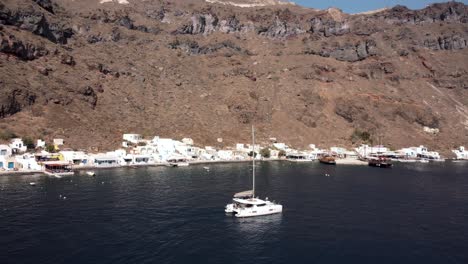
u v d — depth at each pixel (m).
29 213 77.75
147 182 118.81
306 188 113.50
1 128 154.62
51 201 88.69
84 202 88.44
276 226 72.81
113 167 155.25
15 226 69.12
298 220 77.06
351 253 59.22
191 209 84.00
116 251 58.16
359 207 88.81
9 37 186.00
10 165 133.38
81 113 187.00
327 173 152.12
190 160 179.62
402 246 62.50
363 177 141.62
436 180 136.00
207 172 147.12
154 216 77.81
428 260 56.75
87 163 152.75
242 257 57.06
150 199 93.19
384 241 64.88
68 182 115.38
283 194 103.38
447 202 95.50
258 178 133.12
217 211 82.69
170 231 68.44
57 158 146.38
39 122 167.12
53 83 189.88
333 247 61.78
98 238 63.75
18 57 187.88
